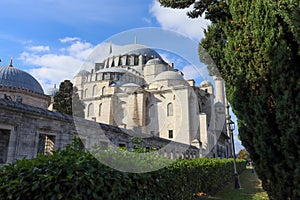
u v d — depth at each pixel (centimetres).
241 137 428
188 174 578
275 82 366
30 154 782
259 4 411
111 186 276
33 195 231
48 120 859
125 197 298
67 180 236
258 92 397
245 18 440
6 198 235
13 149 730
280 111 347
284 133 344
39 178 231
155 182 376
